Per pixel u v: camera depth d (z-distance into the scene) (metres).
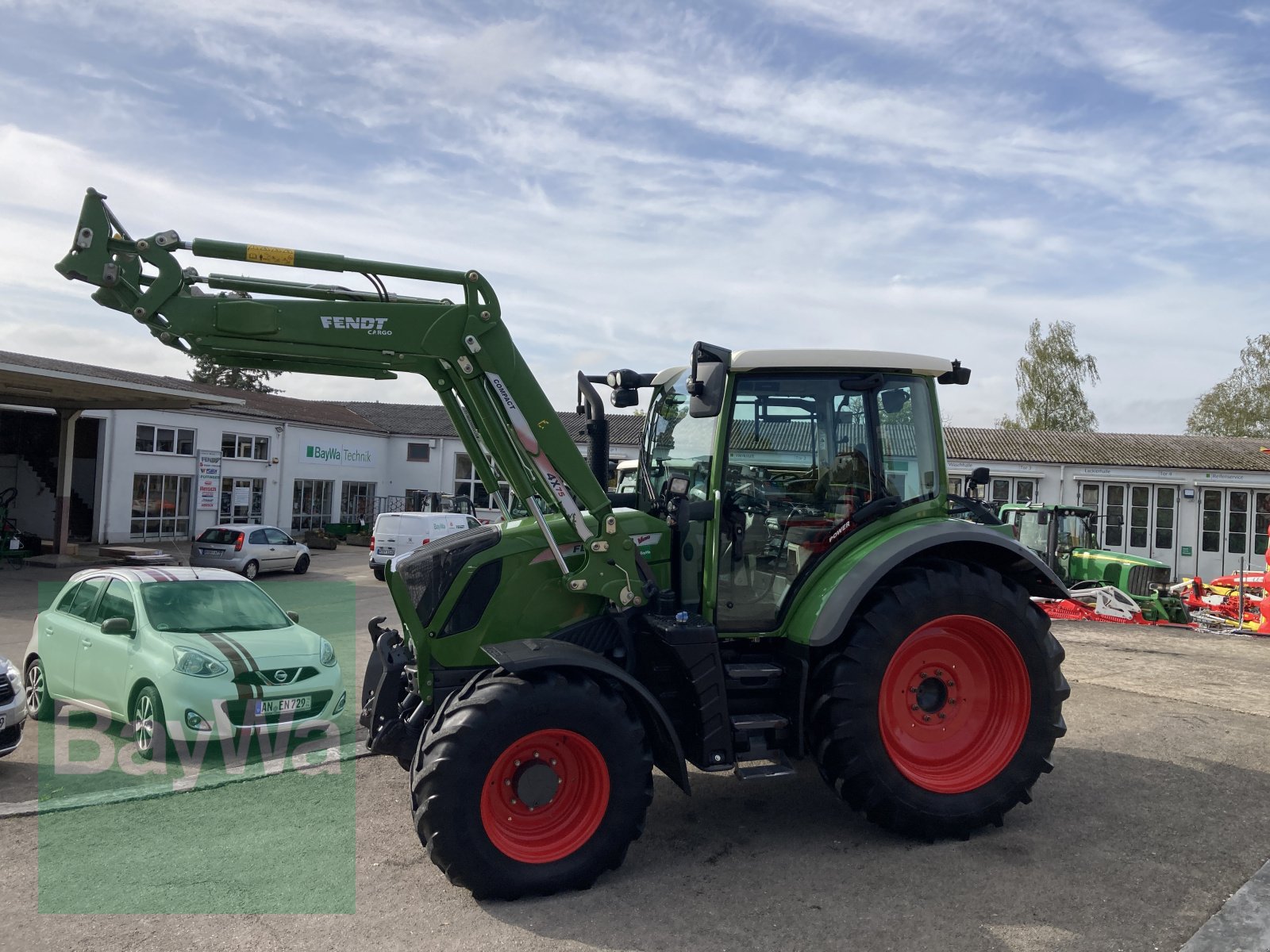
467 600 4.80
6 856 4.67
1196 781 5.96
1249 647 12.34
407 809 5.38
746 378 5.09
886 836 4.98
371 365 4.60
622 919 3.96
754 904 4.11
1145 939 3.79
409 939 3.79
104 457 25.34
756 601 5.07
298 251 4.39
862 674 4.72
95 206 4.23
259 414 30.62
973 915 4.01
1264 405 44.75
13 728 6.06
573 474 4.78
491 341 4.62
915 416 5.41
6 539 21.94
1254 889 4.27
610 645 4.97
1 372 16.45
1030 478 26.00
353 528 32.97
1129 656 11.14
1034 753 5.02
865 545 5.08
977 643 5.11
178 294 4.33
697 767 4.69
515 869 4.10
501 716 4.06
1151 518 25.61
